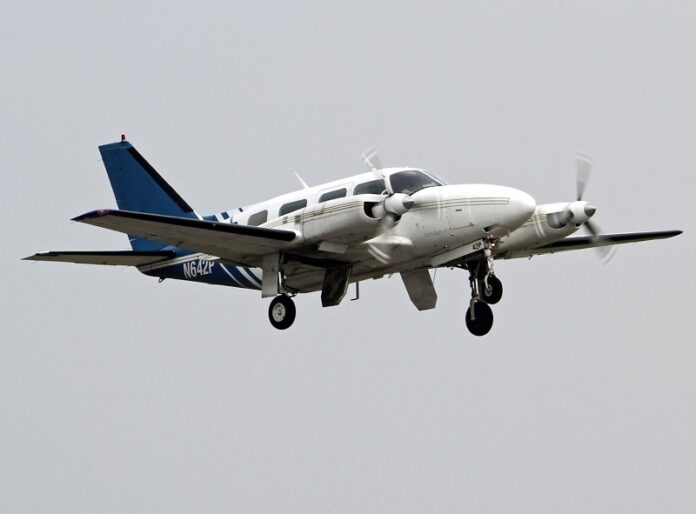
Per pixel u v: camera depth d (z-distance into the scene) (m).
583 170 72.38
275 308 72.38
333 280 71.19
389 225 67.12
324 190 71.00
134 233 65.88
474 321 69.69
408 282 73.00
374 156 69.81
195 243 68.19
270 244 68.31
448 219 67.81
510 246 72.19
